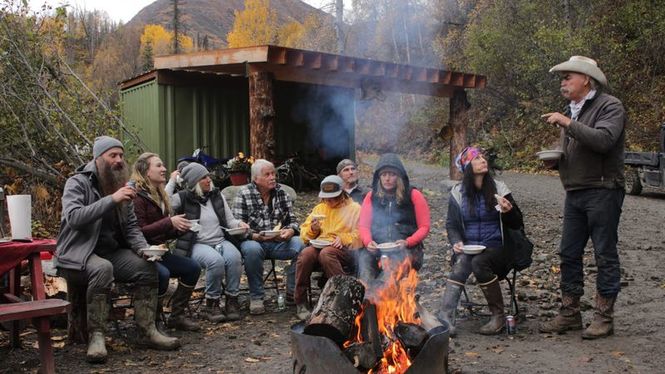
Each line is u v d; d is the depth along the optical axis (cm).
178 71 1258
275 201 588
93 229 443
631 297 577
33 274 426
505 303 564
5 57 902
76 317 470
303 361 326
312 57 1123
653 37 2166
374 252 503
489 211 487
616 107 444
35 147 942
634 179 1468
